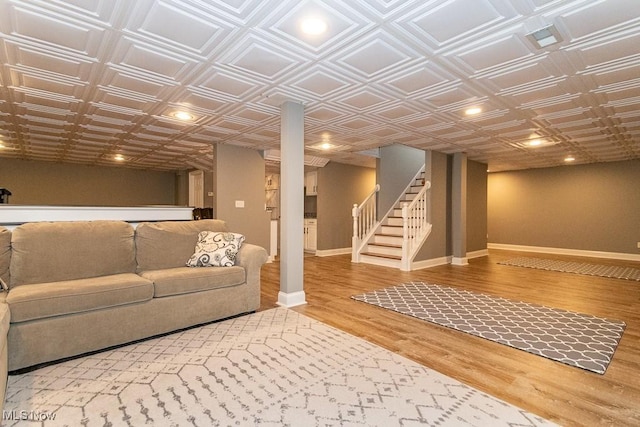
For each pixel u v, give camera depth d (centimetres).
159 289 256
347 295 388
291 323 290
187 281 270
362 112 375
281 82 291
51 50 233
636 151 597
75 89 305
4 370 165
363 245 646
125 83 292
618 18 194
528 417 161
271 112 375
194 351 233
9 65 255
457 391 184
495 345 247
